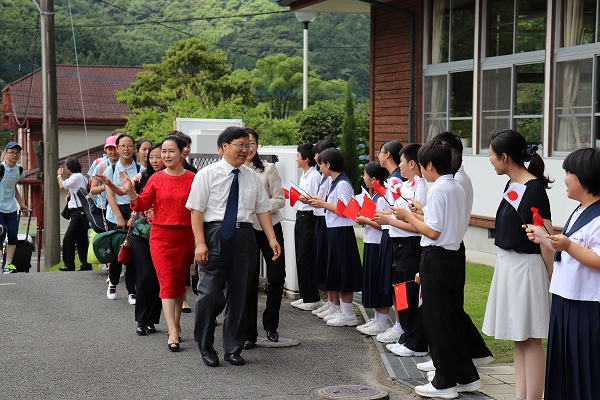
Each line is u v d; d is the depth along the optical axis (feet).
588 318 13.14
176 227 20.88
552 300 13.87
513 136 15.42
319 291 29.81
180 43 115.85
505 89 40.14
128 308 26.66
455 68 43.73
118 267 28.09
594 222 13.05
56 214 49.49
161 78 115.34
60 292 29.55
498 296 15.57
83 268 37.83
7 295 28.96
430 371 18.47
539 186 15.05
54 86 49.26
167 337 22.57
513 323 15.23
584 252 12.91
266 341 22.12
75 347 21.36
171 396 17.06
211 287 19.57
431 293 16.65
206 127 36.86
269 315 22.24
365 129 100.12
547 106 37.14
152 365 19.58
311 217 25.64
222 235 19.43
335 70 180.24
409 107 47.37
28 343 21.79
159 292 22.80
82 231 38.09
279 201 22.36
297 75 172.45
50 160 49.29
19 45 137.69
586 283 13.17
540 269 15.16
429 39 46.14
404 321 20.49
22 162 134.10
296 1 53.16
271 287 22.06
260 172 22.81
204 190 19.44
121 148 28.73
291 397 17.07
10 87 132.26
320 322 24.90
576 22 35.76
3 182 38.22
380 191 19.67
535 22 38.22
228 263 19.67
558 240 12.91
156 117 79.92
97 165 29.71
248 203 19.86
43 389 17.54
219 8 190.08
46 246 49.49
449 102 44.42
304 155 25.12
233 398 16.96
